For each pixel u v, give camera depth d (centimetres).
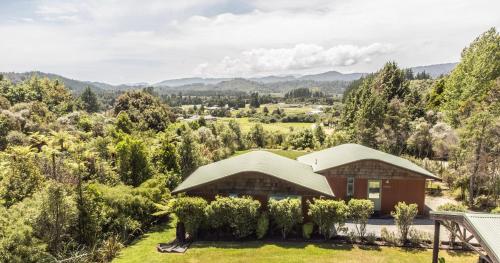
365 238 1714
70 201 1414
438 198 2588
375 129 4241
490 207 2347
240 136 5228
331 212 1691
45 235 1347
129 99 5294
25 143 3030
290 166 2225
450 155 3130
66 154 2023
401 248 1641
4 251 1162
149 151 2620
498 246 917
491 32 5038
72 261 1355
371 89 5638
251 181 1903
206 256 1544
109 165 2314
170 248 1630
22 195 1571
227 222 1753
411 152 4231
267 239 1753
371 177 2239
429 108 5794
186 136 2806
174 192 1941
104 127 3900
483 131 2348
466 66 5116
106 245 1539
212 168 2195
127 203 1806
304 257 1527
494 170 2377
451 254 1566
